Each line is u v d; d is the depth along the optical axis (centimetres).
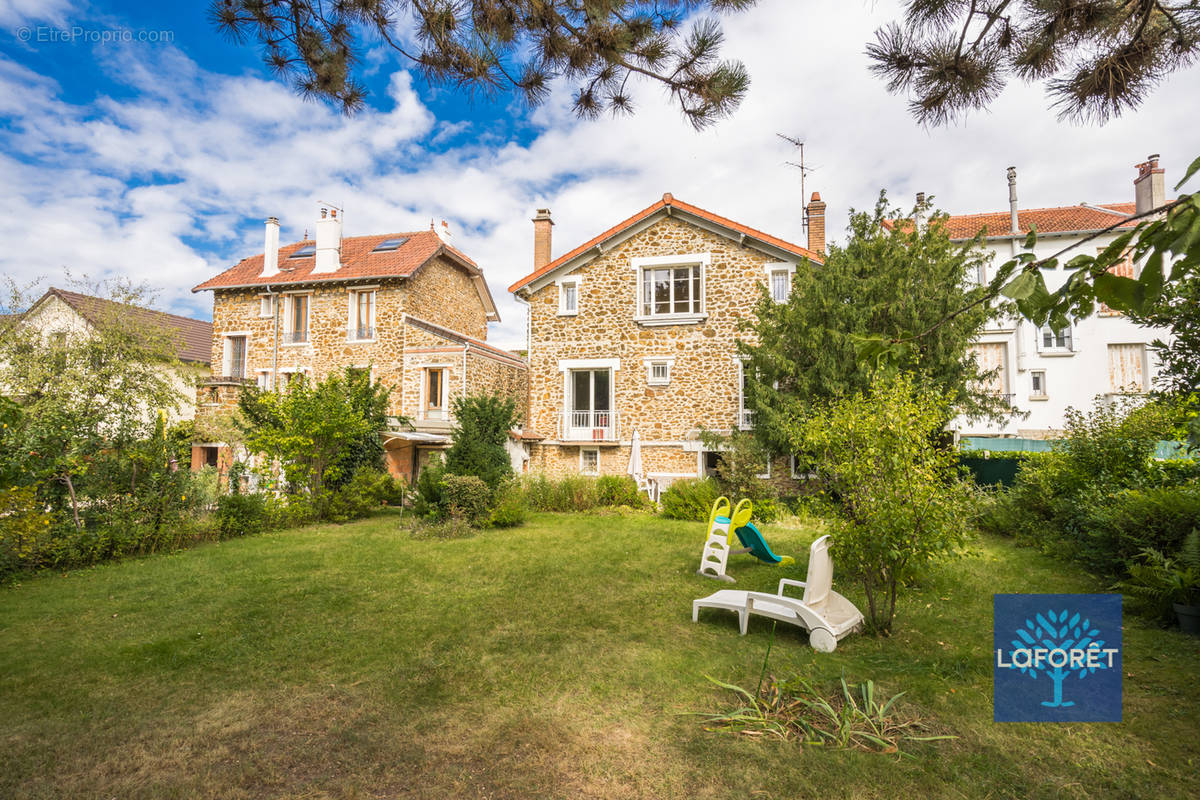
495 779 312
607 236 1909
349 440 1420
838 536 551
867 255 1473
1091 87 380
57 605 649
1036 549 921
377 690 424
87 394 1385
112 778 316
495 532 1184
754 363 1548
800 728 366
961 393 1373
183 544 1008
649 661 479
